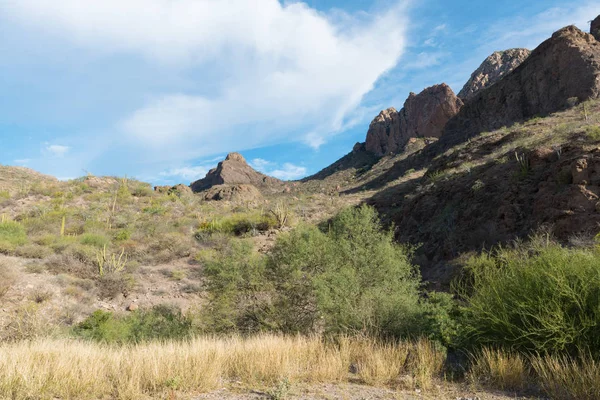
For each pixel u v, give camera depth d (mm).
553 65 50438
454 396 4195
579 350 4590
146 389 4445
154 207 37500
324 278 9062
